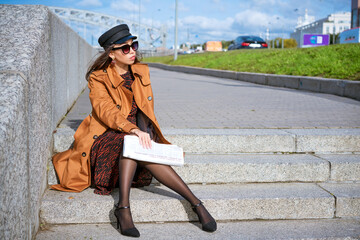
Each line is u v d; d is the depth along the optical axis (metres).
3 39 2.62
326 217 2.93
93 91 2.96
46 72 2.99
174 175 2.69
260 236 2.59
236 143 3.54
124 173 2.60
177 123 4.37
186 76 17.31
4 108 1.89
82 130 3.00
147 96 3.01
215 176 3.20
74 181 2.86
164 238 2.53
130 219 2.54
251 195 2.92
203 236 2.57
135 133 2.68
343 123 4.43
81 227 2.69
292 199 2.89
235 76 14.52
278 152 3.58
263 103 6.66
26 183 2.18
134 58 2.95
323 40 37.47
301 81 9.91
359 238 2.61
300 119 4.76
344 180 3.28
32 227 2.40
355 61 10.26
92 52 12.92
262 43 29.81
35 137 2.50
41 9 3.10
